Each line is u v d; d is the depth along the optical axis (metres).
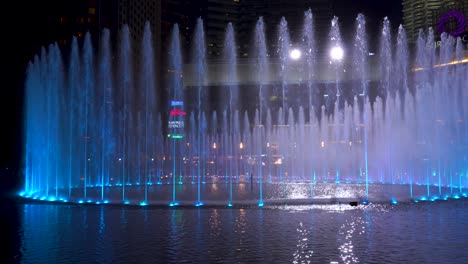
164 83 119.25
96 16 112.31
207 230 18.55
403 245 15.57
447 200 29.03
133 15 127.94
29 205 27.05
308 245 15.63
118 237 17.16
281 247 15.35
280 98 118.69
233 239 16.70
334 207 25.73
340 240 16.44
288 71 93.50
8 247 15.49
